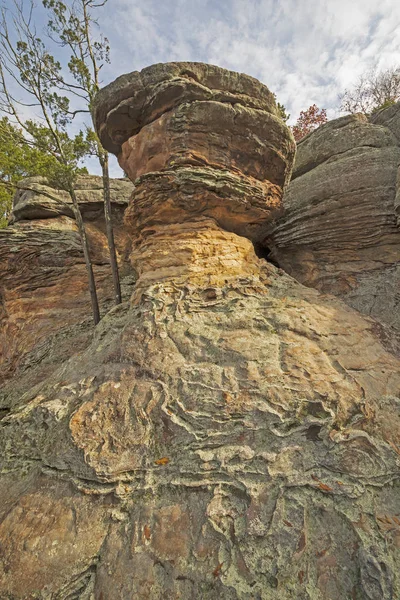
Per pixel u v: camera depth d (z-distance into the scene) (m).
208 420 4.55
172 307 6.32
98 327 7.70
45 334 11.57
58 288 12.44
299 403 4.64
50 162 10.76
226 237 7.64
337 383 5.07
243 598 3.11
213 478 4.01
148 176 7.02
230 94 7.16
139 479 4.13
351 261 9.54
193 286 6.66
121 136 7.91
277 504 3.69
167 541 3.56
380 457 4.12
